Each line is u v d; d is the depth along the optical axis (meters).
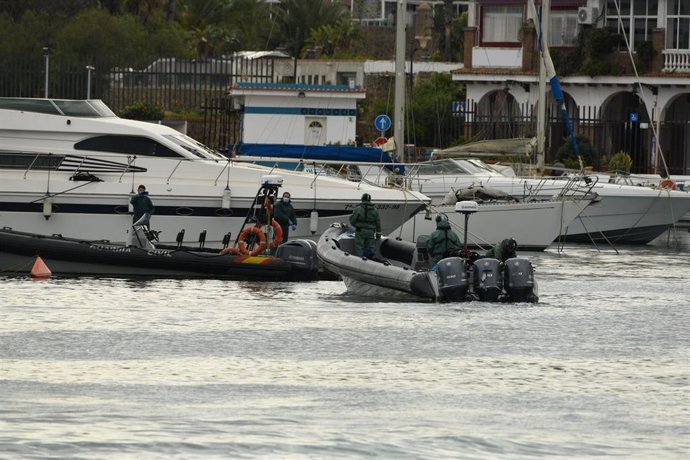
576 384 71.00
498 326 89.44
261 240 115.81
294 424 60.41
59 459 53.22
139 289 105.25
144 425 59.38
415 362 76.44
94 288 105.00
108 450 54.75
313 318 91.44
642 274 127.25
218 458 54.28
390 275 100.00
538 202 148.75
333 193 124.12
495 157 194.12
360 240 109.31
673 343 84.19
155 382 69.62
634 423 62.47
